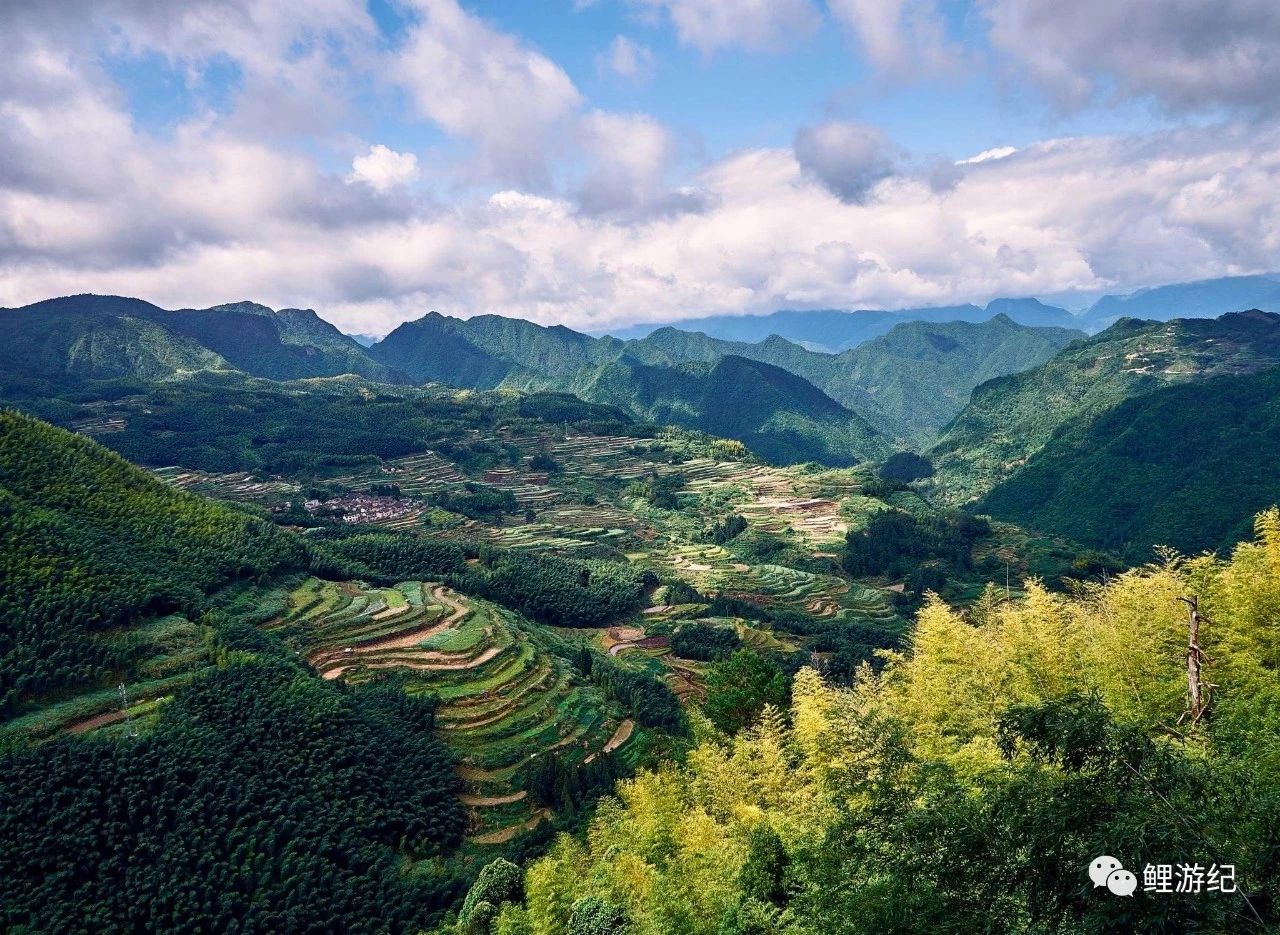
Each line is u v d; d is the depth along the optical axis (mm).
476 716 79188
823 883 21969
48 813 52344
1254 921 13211
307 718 66500
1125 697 34625
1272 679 30922
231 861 53219
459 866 61469
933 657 42375
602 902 37344
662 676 101375
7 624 66812
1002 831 16906
